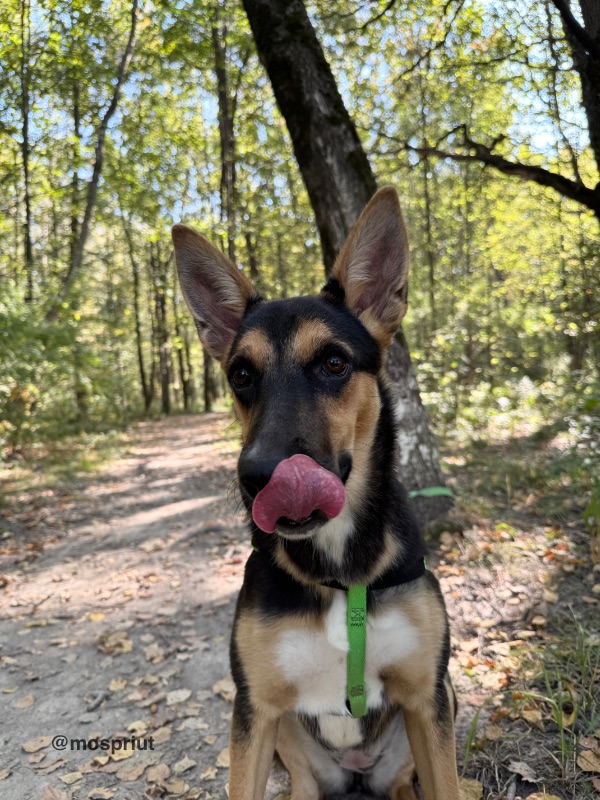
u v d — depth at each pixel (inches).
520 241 101.0
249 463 15.3
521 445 65.1
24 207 137.5
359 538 17.9
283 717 19.9
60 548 53.7
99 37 106.3
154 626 35.2
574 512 41.6
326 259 41.6
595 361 84.4
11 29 108.5
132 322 220.7
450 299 124.6
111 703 27.1
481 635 28.3
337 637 17.5
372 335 21.3
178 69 107.6
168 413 253.8
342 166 40.7
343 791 21.0
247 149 117.8
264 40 41.6
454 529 40.1
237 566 44.3
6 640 34.7
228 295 23.2
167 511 65.1
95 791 21.1
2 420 89.6
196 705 26.4
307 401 17.5
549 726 21.5
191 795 20.6
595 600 29.2
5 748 24.2
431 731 17.8
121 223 170.6
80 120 124.4
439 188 130.6
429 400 85.5
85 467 95.0
